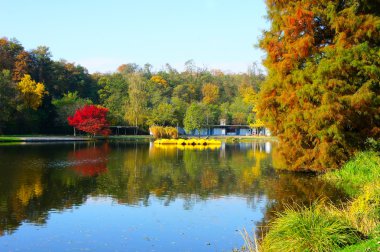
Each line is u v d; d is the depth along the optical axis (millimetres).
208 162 33656
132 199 17672
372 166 20562
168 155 40781
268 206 16094
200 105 96625
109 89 99625
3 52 83250
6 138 58250
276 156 28266
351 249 7809
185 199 17641
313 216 9086
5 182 22047
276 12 23188
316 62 21297
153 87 103688
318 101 20734
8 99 64438
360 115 20938
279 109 23469
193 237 12273
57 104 80000
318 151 22703
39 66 90000
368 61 19562
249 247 10016
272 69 22844
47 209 15719
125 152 44125
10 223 13695
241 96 111625
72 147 50438
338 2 20906
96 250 11141
